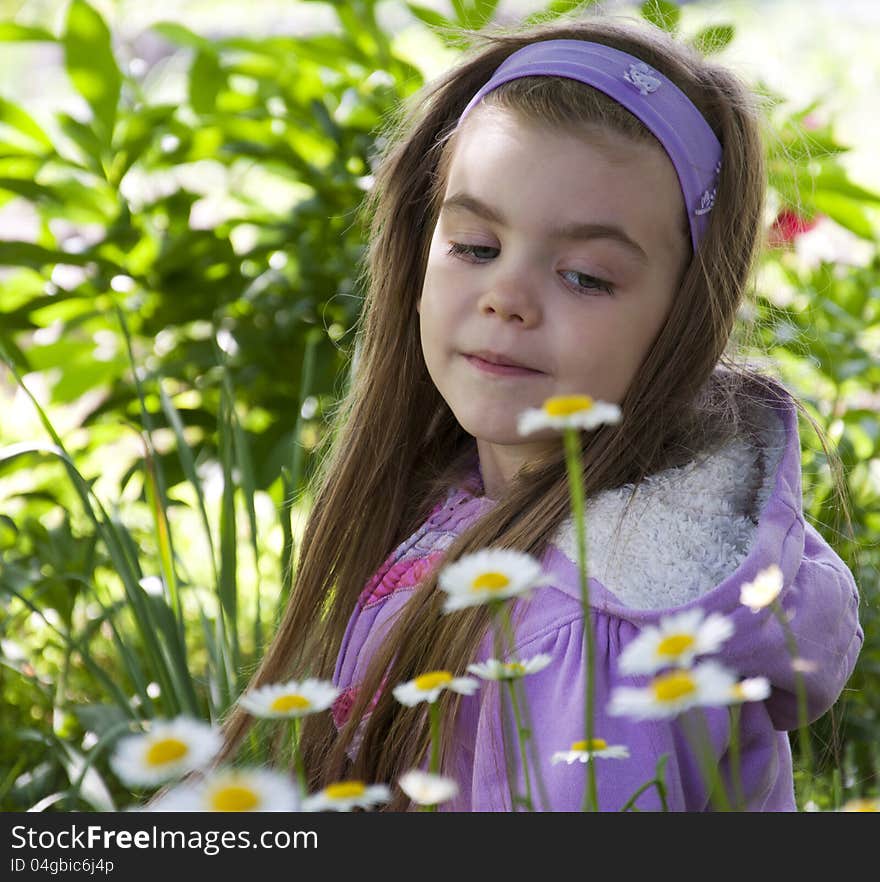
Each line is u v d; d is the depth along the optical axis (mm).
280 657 1974
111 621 2350
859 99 9438
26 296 3793
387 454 2012
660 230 1637
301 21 9992
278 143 3539
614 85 1661
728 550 1547
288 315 3514
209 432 3592
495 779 1486
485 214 1622
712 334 1690
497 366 1637
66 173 3879
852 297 3508
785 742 1686
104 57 3445
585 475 1637
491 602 1069
